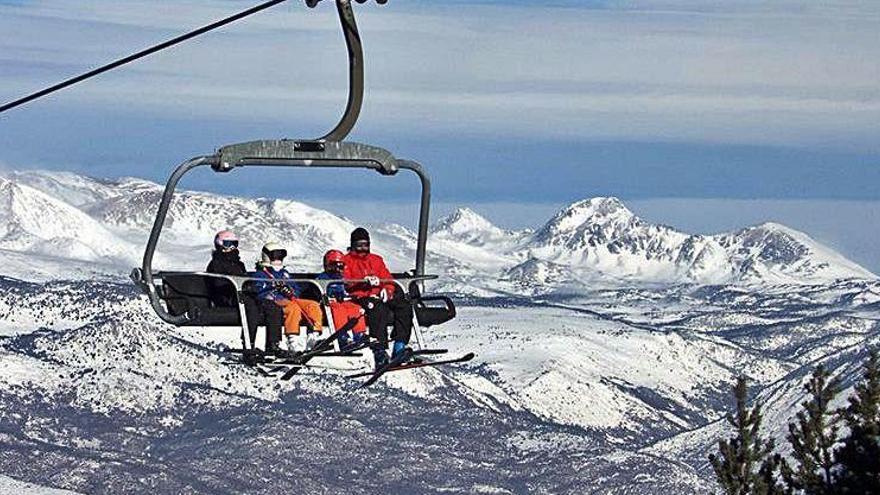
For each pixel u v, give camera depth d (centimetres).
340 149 2134
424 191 2317
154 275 2309
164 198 2203
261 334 2377
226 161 2097
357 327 2377
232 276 2323
